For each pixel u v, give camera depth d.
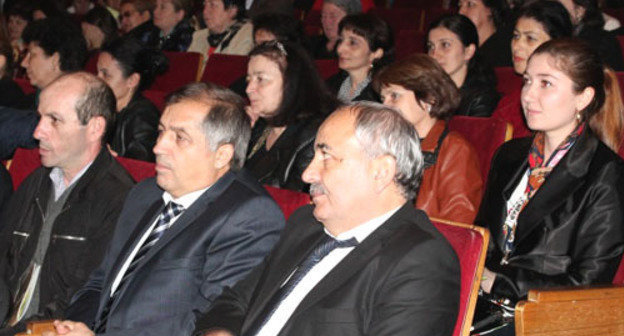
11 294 2.98
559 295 2.25
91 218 2.94
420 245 2.09
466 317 2.29
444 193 3.32
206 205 2.58
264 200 2.58
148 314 2.49
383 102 3.46
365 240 2.15
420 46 6.55
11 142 3.63
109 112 3.07
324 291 2.12
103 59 4.50
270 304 2.25
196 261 2.52
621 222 2.67
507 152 3.12
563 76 2.82
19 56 6.44
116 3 9.36
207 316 2.34
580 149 2.80
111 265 2.74
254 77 3.71
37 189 3.13
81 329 2.37
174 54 5.97
